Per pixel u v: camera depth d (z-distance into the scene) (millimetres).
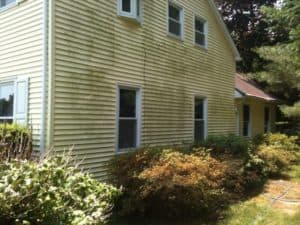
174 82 11594
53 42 7398
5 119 8445
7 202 2744
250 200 8781
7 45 8414
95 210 3385
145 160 7391
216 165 8180
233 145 10844
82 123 8016
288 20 11977
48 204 2928
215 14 14305
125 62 9398
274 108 24031
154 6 10703
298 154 15156
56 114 7418
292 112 18656
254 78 23766
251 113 19578
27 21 7887
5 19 8500
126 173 7250
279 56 19047
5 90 8516
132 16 9578
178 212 7160
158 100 10742
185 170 7148
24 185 2855
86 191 3543
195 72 12891
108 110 8766
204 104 13609
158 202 7180
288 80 20016
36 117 7523
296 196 9289
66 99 7648
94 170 8273
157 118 10656
